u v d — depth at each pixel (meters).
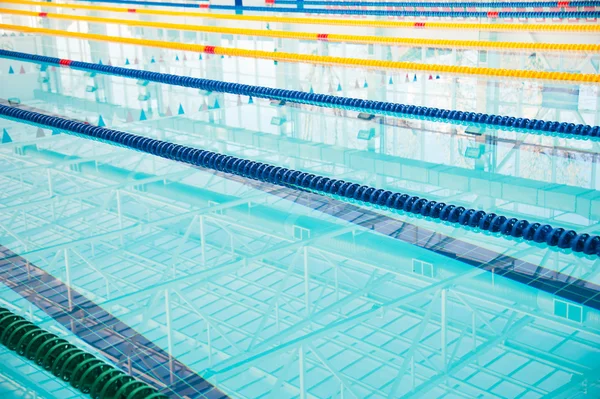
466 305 3.14
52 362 2.72
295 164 5.13
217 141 5.75
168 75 8.31
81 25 12.58
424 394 2.53
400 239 3.92
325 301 3.24
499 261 3.59
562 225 3.90
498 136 5.74
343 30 10.48
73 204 4.46
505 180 4.70
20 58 9.75
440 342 2.87
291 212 4.35
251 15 12.61
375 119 6.39
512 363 2.70
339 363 2.75
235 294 3.33
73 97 7.45
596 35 8.65
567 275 3.40
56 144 5.81
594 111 6.19
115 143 5.87
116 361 2.75
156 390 2.50
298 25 11.07
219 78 8.14
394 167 5.04
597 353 2.73
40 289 3.35
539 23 9.48
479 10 10.48
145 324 3.03
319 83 7.78
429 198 4.39
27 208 4.40
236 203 4.51
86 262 3.64
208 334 2.96
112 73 8.74
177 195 4.65
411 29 9.97
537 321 2.98
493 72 7.98
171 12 12.75
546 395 2.48
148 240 3.94
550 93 6.93
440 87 7.42
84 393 2.57
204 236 4.00
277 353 2.81
